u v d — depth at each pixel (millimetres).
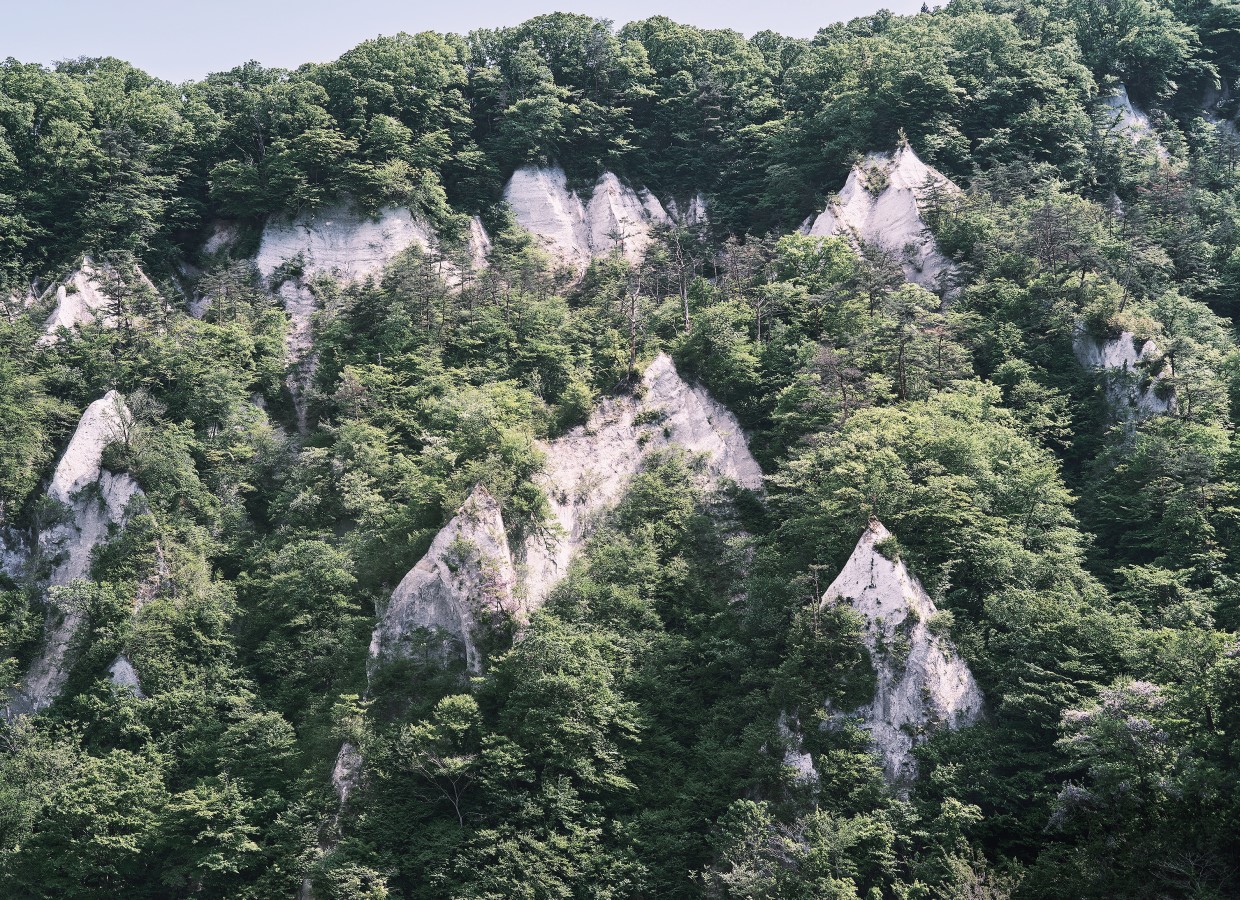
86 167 119250
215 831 70875
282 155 122625
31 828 71812
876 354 92625
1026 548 75375
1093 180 125562
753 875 60250
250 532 91938
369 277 116688
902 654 69250
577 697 71938
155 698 79562
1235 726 53719
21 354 99000
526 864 65938
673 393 98375
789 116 135375
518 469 86625
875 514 75375
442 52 140625
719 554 86500
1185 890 52344
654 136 143000
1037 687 65438
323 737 75375
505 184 135250
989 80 133625
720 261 119062
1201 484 77875
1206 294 108750
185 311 116188
